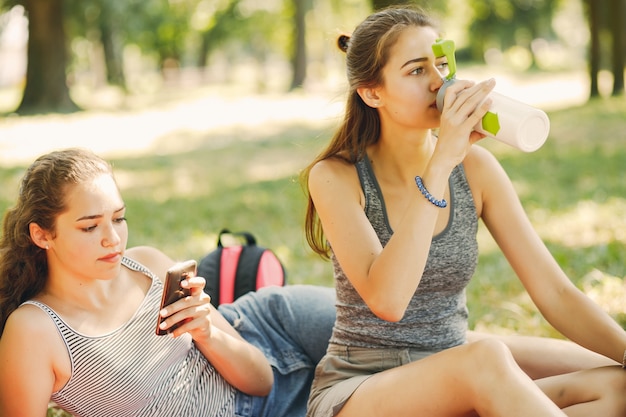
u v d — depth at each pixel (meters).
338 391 2.33
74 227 2.11
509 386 1.94
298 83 26.86
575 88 21.56
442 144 2.21
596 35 15.84
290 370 2.77
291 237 6.23
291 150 12.27
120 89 29.66
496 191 2.53
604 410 2.09
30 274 2.19
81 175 2.13
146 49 37.31
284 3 34.66
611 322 2.36
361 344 2.46
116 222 2.20
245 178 9.70
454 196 2.47
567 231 5.89
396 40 2.34
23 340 2.09
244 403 2.56
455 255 2.43
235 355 2.44
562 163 9.20
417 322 2.43
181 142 13.95
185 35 38.06
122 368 2.22
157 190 9.03
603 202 6.83
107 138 14.78
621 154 9.49
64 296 2.21
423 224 2.19
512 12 41.91
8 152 12.81
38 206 2.12
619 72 15.78
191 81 38.34
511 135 2.13
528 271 2.49
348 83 2.50
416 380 2.11
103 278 2.17
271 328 2.86
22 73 50.38
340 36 2.69
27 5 20.97
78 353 2.15
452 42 2.27
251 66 58.59
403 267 2.17
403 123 2.40
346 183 2.46
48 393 2.13
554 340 2.59
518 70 37.03
